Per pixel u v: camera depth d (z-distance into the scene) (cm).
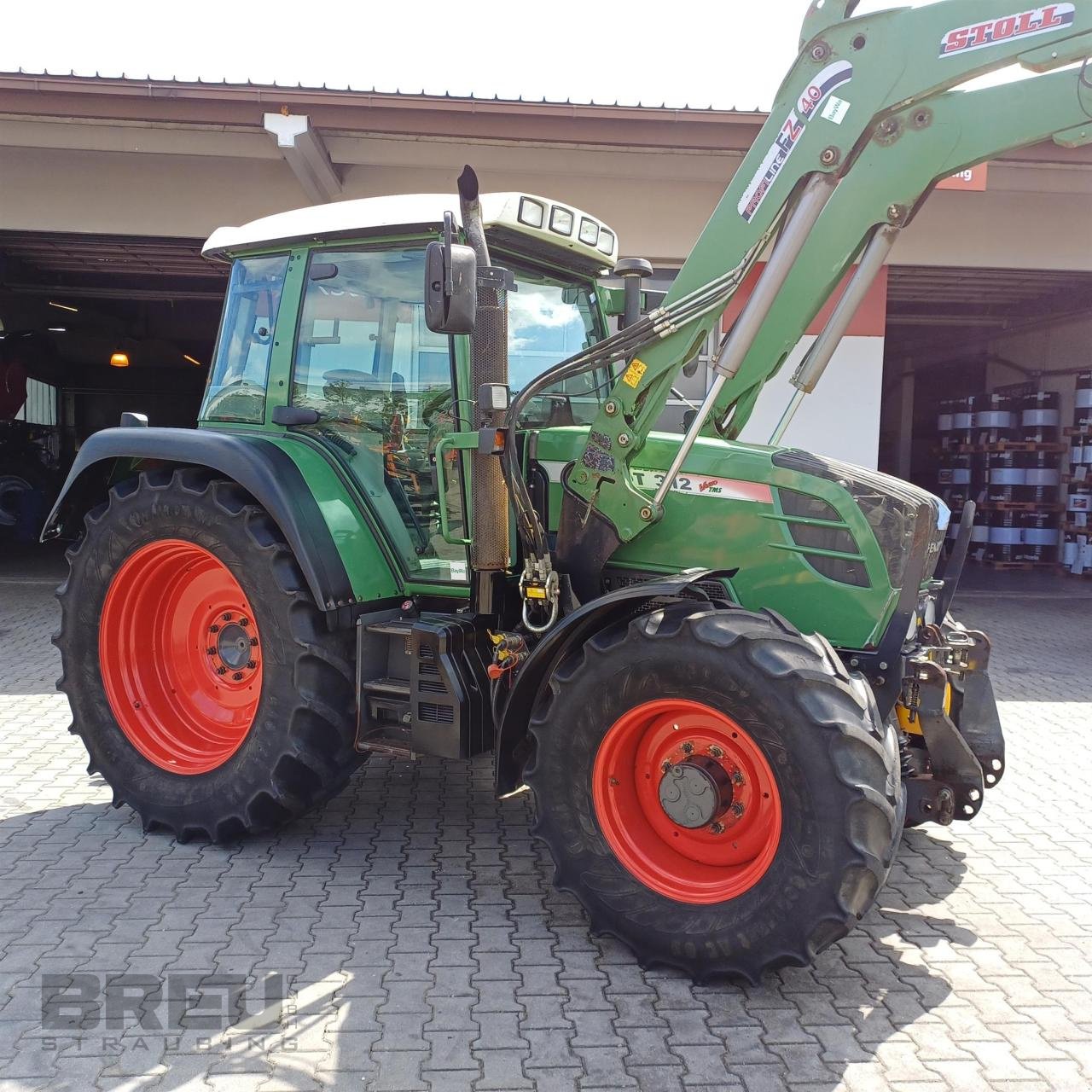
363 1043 246
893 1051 247
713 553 329
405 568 367
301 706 342
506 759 315
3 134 848
